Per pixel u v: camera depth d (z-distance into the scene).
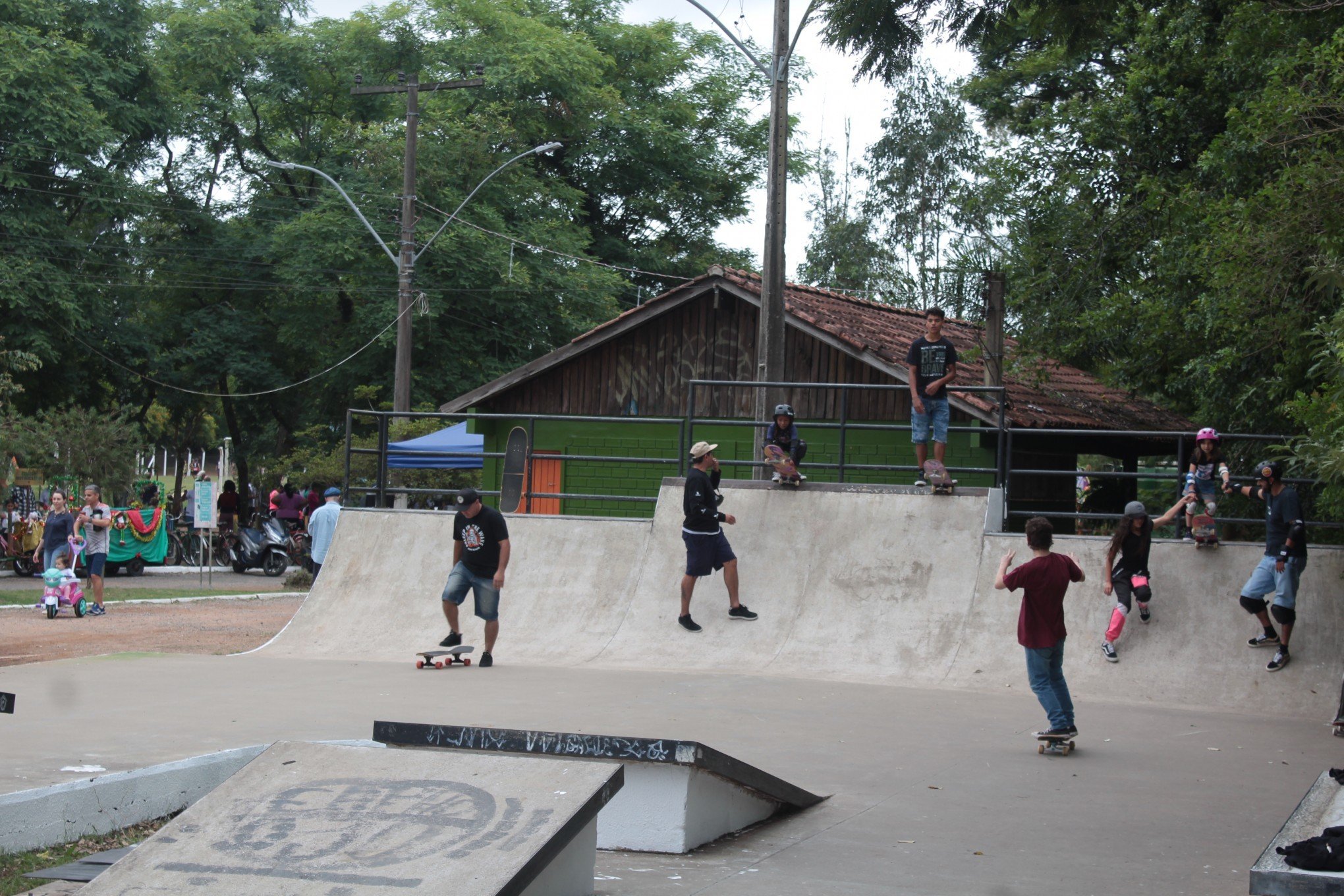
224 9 37.09
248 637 14.68
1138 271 17.70
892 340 18.83
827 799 6.86
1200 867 5.62
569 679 11.04
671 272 41.81
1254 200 11.73
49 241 30.19
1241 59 15.04
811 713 9.55
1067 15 16.72
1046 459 19.17
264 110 38.50
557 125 38.41
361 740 7.18
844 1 15.92
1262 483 11.08
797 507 13.56
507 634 13.16
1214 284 12.43
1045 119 18.48
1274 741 8.98
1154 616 11.57
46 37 30.17
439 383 33.19
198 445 52.78
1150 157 17.23
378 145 32.94
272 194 39.28
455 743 5.93
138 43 32.59
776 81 14.68
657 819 5.79
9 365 25.97
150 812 6.29
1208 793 7.20
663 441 19.84
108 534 19.83
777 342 14.65
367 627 13.61
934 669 11.59
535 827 4.50
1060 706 8.25
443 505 26.05
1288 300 12.30
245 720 8.59
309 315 35.34
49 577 16.94
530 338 35.09
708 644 12.49
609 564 13.74
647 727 8.65
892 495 13.28
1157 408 21.12
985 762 7.93
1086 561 12.20
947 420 13.12
